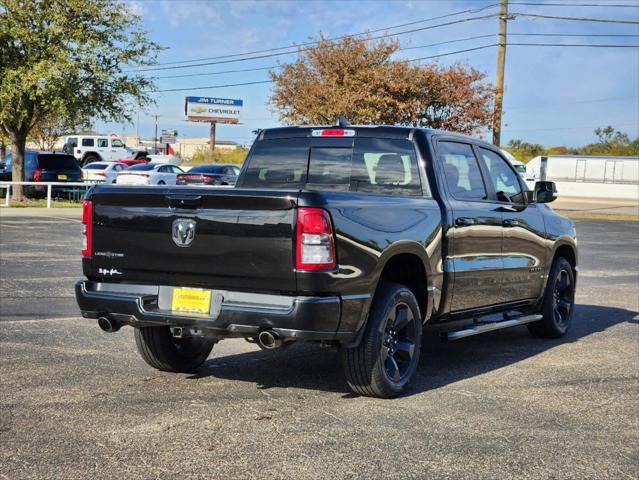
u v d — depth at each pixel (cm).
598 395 561
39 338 709
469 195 654
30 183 2547
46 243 1544
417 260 568
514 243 697
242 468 401
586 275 1341
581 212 3666
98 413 491
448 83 3375
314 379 591
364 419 491
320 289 469
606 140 8181
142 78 2778
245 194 479
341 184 647
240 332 483
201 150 8006
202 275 498
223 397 535
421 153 614
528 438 460
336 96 3331
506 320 693
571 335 806
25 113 2553
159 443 437
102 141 5172
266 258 475
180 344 598
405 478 392
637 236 2314
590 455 432
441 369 639
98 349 673
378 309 522
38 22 2545
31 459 409
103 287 539
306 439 449
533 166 5712
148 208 514
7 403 508
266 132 689
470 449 438
